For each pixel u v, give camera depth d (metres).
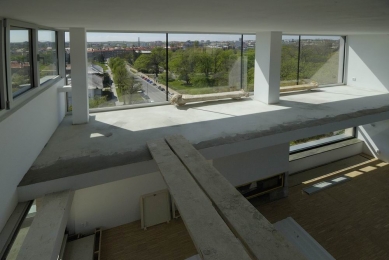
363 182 7.00
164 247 4.82
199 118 5.47
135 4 2.07
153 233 5.17
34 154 3.56
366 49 8.52
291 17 3.19
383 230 5.24
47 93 4.33
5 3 1.92
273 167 6.11
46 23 3.90
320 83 9.01
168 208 5.46
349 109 6.15
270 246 1.75
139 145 4.04
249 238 1.82
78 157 3.66
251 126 4.96
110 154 3.74
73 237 4.94
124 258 4.58
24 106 3.19
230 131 4.68
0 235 2.48
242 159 5.70
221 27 5.13
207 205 2.24
